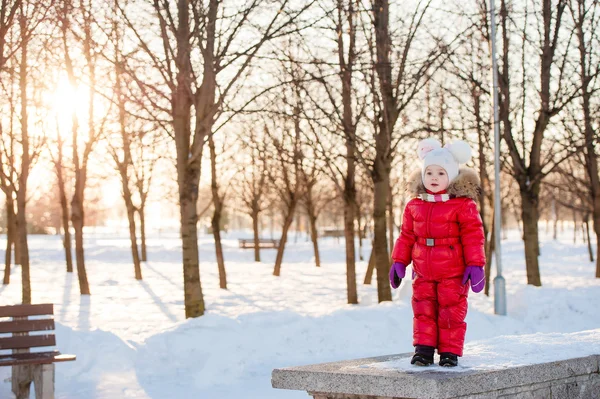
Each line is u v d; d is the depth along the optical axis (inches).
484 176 820.0
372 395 174.6
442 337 190.9
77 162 838.5
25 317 300.4
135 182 1476.4
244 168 1328.7
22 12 462.0
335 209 2630.4
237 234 3946.9
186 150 531.8
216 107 507.5
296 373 186.5
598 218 973.8
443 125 761.6
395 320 449.4
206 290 880.9
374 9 584.4
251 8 491.8
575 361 205.5
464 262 193.3
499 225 578.9
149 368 365.4
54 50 632.4
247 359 373.7
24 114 690.8
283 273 1251.8
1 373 332.5
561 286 770.8
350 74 616.1
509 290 716.0
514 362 195.3
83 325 527.8
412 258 199.6
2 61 438.3
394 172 1333.7
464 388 170.4
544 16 770.8
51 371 280.2
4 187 942.4
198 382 338.3
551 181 1560.0
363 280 1082.7
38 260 1608.0
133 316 596.1
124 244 2512.3
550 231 4830.2
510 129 806.5
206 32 526.3
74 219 834.8
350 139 618.5
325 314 452.8
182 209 534.3
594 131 786.2
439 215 193.0
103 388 324.5
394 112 615.8
